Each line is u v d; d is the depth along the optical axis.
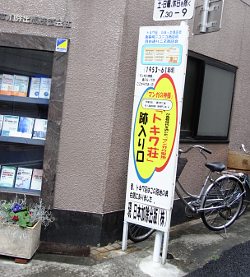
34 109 4.93
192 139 6.12
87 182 4.73
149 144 4.45
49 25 4.61
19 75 4.89
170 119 4.33
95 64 4.64
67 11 4.59
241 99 7.20
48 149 4.69
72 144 4.71
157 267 4.37
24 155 4.96
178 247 5.07
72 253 4.57
